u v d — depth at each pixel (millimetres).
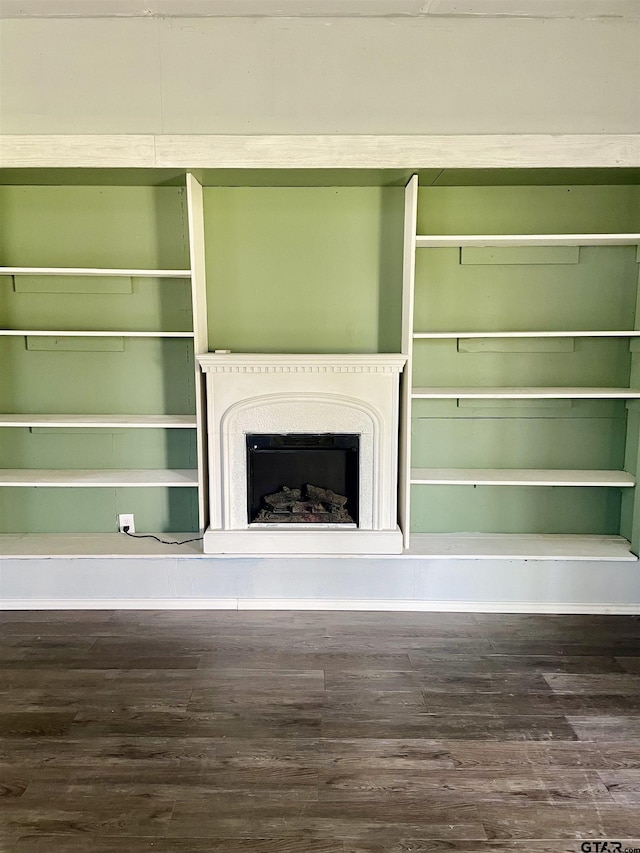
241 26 2830
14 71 2852
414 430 3449
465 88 2867
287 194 3262
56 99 2871
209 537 3117
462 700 2387
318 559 3133
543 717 2283
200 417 3090
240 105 2875
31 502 3469
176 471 3424
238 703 2357
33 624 3012
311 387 3061
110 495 3477
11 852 1661
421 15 2818
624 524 3393
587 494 3477
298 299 3348
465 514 3496
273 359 3006
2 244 3283
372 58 2852
